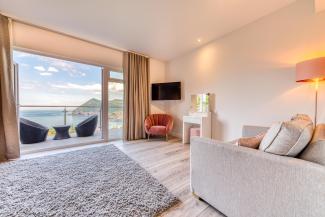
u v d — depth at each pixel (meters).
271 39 3.00
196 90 4.36
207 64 4.08
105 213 1.42
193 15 2.94
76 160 2.71
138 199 1.63
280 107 2.91
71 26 3.06
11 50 2.73
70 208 1.49
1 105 2.69
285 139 1.09
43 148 3.24
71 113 4.95
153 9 2.71
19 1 2.34
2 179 2.02
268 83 3.05
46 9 2.54
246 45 3.34
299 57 2.70
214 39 3.87
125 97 4.30
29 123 3.90
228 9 2.83
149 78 4.83
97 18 2.84
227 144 1.39
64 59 3.43
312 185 0.92
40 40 3.09
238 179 1.27
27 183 1.93
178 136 4.84
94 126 4.68
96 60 3.88
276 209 1.07
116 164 2.58
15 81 2.97
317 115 2.53
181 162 2.75
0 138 2.69
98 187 1.86
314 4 2.46
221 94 3.79
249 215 1.21
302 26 2.66
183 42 3.96
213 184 1.48
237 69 3.50
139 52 4.46
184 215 1.45
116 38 3.61
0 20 2.61
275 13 2.94
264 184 1.12
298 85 2.72
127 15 2.82
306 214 0.94
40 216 1.38
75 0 2.38
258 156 1.15
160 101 5.20
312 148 1.07
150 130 4.30
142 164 2.64
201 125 3.72
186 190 1.86
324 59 2.11
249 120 3.31
